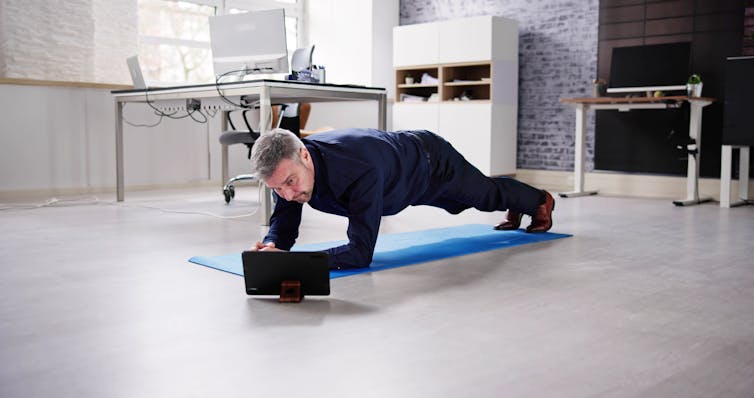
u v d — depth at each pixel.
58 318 2.00
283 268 2.18
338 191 2.46
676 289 2.41
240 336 1.82
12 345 1.75
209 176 7.00
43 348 1.73
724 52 5.96
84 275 2.59
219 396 1.42
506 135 7.36
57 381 1.50
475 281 2.50
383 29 8.19
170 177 6.69
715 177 6.03
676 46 5.99
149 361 1.63
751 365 1.62
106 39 6.58
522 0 7.36
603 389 1.46
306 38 8.58
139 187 6.47
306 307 2.12
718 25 5.98
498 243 3.32
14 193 5.71
